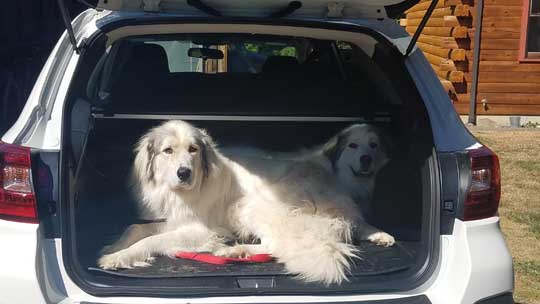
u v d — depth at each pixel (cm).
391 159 225
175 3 198
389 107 227
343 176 225
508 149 593
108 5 196
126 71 263
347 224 204
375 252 189
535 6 718
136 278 164
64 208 160
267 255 187
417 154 186
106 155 223
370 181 227
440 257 168
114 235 204
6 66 573
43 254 156
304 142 245
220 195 211
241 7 204
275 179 219
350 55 259
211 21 198
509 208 415
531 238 359
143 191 209
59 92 176
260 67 306
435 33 782
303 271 171
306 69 274
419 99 188
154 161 206
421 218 192
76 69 181
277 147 244
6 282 152
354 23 210
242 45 300
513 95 733
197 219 204
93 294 154
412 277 167
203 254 191
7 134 175
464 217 171
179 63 311
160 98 242
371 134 222
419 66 199
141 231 202
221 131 241
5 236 157
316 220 204
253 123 241
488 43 720
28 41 680
